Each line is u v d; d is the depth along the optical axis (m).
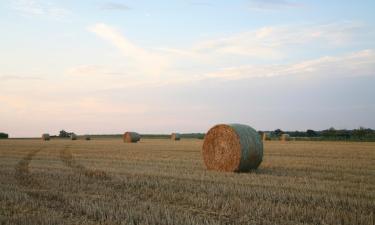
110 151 32.97
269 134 63.22
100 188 13.61
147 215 9.36
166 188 13.34
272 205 10.53
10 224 8.91
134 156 27.16
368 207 10.33
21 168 19.72
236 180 15.01
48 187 13.91
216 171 18.81
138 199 11.61
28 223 9.02
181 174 16.97
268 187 13.28
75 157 26.62
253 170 19.16
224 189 12.71
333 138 68.69
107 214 9.66
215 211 10.10
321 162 22.14
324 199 11.24
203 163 22.30
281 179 15.26
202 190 12.85
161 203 11.07
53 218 9.37
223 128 19.72
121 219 9.20
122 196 12.08
